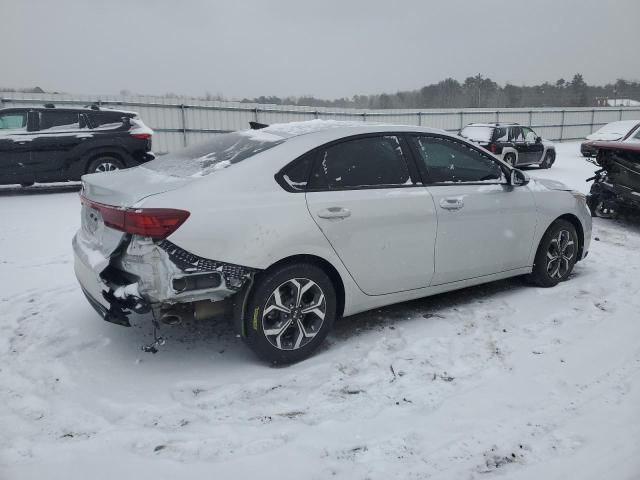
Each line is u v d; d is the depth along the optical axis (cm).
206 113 1839
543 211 449
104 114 1038
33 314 407
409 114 2411
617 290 461
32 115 980
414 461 242
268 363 336
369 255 351
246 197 310
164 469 236
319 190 335
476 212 401
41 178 983
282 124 396
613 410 280
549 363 333
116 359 338
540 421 271
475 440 256
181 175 327
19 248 609
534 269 465
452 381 313
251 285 312
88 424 270
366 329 386
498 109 2716
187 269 290
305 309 332
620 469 234
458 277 404
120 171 372
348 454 247
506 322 397
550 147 1599
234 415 280
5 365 329
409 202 365
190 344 360
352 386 309
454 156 406
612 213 784
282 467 238
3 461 239
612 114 3181
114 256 302
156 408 285
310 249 324
